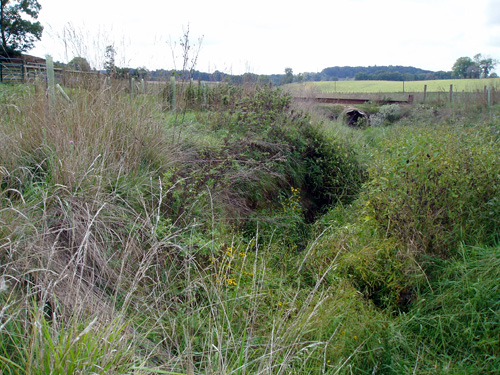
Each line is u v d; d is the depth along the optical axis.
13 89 5.45
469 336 3.66
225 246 4.40
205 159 5.72
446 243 4.70
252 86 9.20
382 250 4.66
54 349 2.11
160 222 3.92
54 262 3.01
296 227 6.29
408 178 4.99
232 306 3.54
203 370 2.85
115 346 2.36
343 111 16.28
